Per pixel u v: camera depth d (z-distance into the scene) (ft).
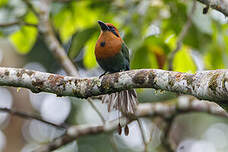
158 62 34.63
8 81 26.05
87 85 24.80
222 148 63.31
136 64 34.17
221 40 33.45
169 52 34.30
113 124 35.70
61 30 41.06
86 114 63.67
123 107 29.07
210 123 64.28
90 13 40.60
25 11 38.45
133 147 62.59
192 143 63.52
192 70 36.76
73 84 25.17
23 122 67.46
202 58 36.45
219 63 35.42
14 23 37.40
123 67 35.14
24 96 67.62
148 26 34.09
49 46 38.65
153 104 36.65
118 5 37.14
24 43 41.39
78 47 34.96
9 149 64.69
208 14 32.91
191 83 20.80
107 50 33.45
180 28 33.76
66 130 36.19
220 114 35.65
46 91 25.84
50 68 68.33
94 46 37.45
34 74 25.89
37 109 69.67
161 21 34.22
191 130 64.39
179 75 21.79
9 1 37.78
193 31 33.24
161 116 36.42
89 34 34.99
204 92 19.95
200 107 35.81
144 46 33.76
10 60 65.16
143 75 22.91
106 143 63.21
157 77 22.52
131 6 34.37
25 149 66.08
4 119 65.72
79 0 38.19
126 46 34.91
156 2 33.45
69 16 40.55
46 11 38.75
